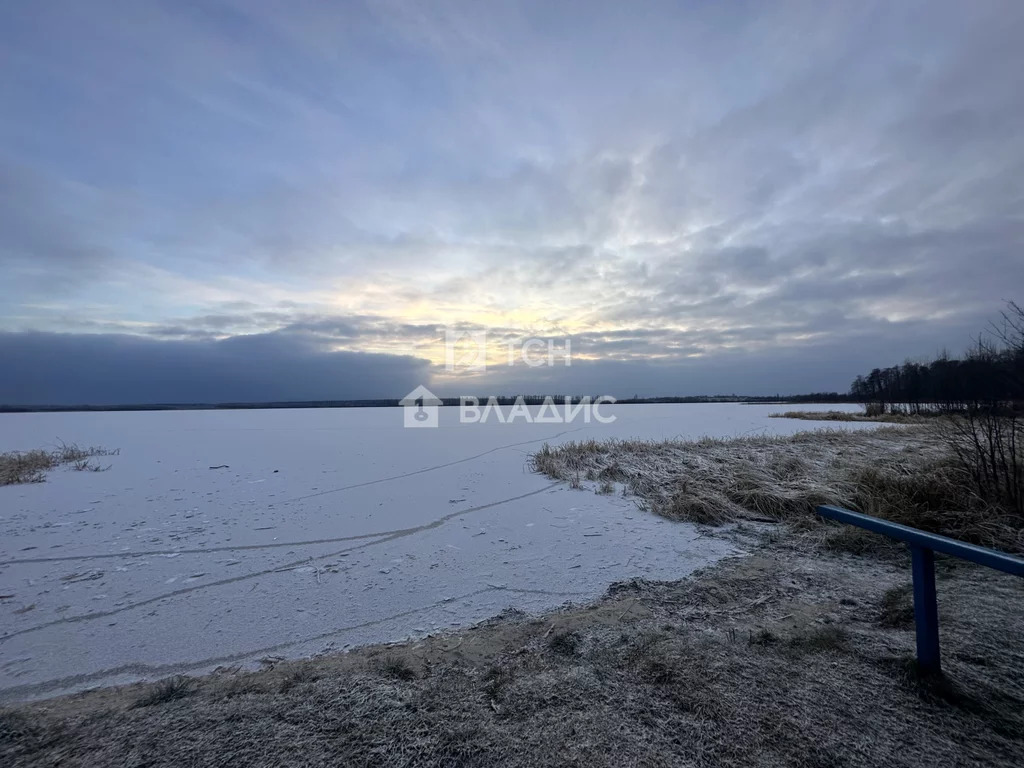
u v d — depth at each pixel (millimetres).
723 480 6430
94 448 12500
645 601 3053
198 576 3754
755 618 2738
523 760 1629
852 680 2070
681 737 1730
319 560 4102
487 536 4758
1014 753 1645
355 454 11219
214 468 9281
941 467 5578
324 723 1833
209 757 1649
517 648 2457
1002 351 4965
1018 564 1604
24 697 2158
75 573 3840
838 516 2480
